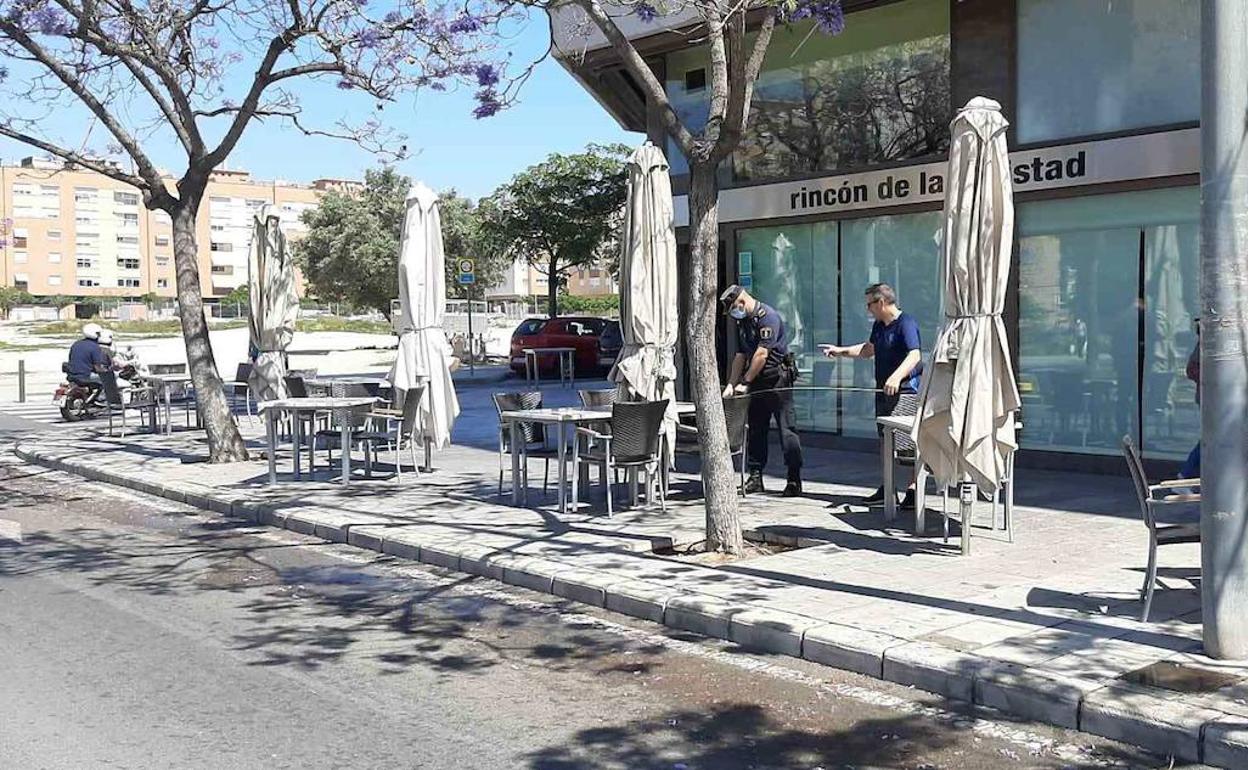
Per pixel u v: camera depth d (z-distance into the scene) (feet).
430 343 43.65
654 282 35.76
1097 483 38.70
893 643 20.44
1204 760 15.93
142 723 18.06
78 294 321.52
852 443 49.11
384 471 46.24
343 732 17.69
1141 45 39.04
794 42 50.24
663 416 34.30
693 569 27.04
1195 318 37.35
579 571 27.04
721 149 27.73
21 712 18.54
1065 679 18.11
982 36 42.91
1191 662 18.90
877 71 47.37
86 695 19.47
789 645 21.54
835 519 32.83
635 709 18.75
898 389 32.30
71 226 319.47
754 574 26.32
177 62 49.34
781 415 36.88
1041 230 41.86
